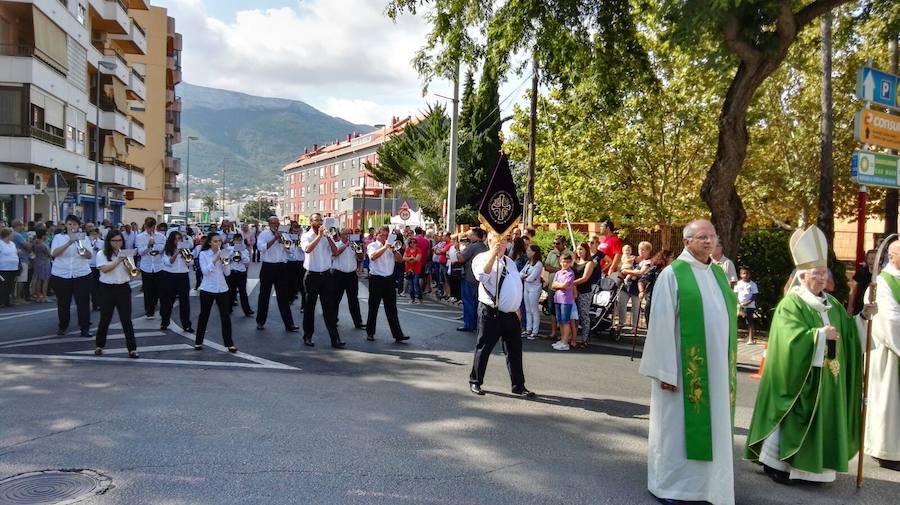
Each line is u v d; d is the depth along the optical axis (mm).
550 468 5254
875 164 7852
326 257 10305
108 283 9156
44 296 15875
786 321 5133
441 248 18297
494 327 7480
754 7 9742
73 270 10750
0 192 22062
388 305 10898
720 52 10359
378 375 8406
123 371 8258
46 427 5953
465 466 5246
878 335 5609
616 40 12906
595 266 11328
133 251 9289
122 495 4535
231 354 9555
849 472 5496
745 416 7086
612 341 11750
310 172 109750
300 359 9312
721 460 4523
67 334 10930
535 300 12047
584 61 12992
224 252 10016
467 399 7312
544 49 12719
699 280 4730
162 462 5148
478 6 12648
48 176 29578
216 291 9711
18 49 26188
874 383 5703
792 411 5078
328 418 6422
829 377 5086
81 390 7262
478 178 37375
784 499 4848
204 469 5023
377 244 10898
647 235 17141
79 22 30797
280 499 4527
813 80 20531
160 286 11625
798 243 5281
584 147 20641
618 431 6297
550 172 22516
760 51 10242
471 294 12195
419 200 39156
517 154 24812
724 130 10945
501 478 5016
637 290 11898
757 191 22266
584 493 4773
